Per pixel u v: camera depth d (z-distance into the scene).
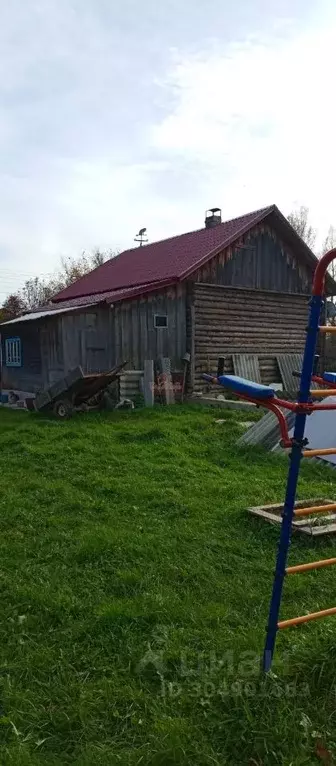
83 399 11.62
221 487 5.85
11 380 16.98
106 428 9.54
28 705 2.46
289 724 2.25
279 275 16.84
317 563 2.69
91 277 21.12
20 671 2.71
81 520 4.88
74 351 13.90
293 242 16.91
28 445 7.98
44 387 14.86
